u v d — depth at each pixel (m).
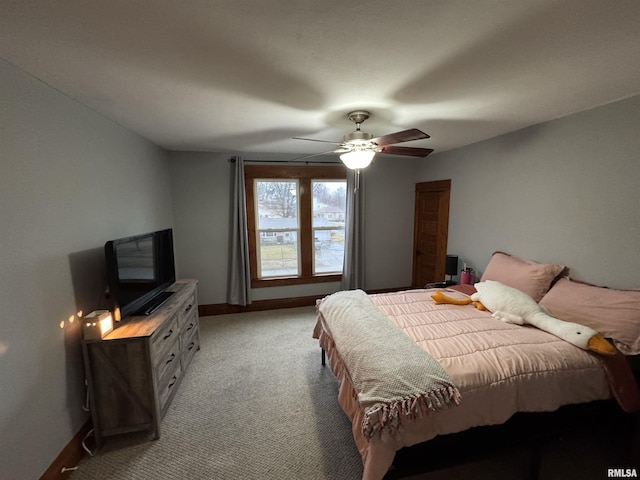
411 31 1.23
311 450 1.86
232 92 1.87
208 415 2.17
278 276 4.37
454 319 2.25
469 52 1.41
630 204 2.03
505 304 2.26
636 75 1.67
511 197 2.99
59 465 1.65
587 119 2.25
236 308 4.22
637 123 1.96
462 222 3.75
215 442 1.92
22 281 1.47
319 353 3.09
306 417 2.15
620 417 1.84
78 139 1.95
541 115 2.42
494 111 2.30
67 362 1.77
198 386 2.52
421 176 4.58
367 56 1.44
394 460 1.50
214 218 4.03
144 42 1.30
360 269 4.56
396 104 2.12
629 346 1.78
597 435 1.92
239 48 1.36
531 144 2.74
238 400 2.33
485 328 2.06
